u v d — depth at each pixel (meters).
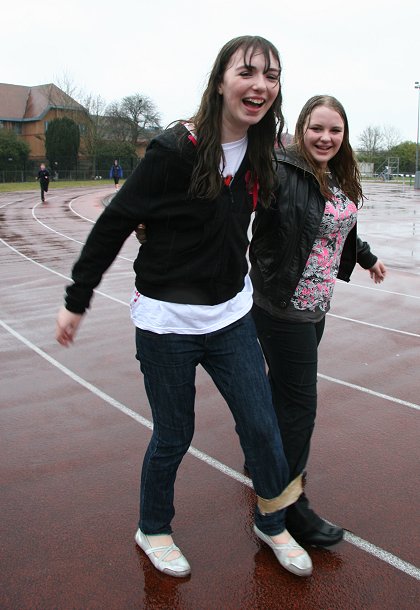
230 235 2.20
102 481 3.43
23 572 2.64
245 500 3.22
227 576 2.62
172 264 2.20
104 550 2.79
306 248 2.63
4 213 23.95
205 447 3.84
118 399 4.72
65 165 66.81
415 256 12.87
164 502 2.60
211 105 2.06
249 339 2.39
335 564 2.69
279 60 2.12
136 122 74.81
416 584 2.56
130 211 2.14
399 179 73.25
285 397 2.78
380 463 3.63
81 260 2.24
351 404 4.59
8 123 72.75
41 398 4.75
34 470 3.56
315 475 3.49
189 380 2.36
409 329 6.83
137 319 2.32
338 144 2.66
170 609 2.43
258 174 2.25
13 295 8.91
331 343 6.24
